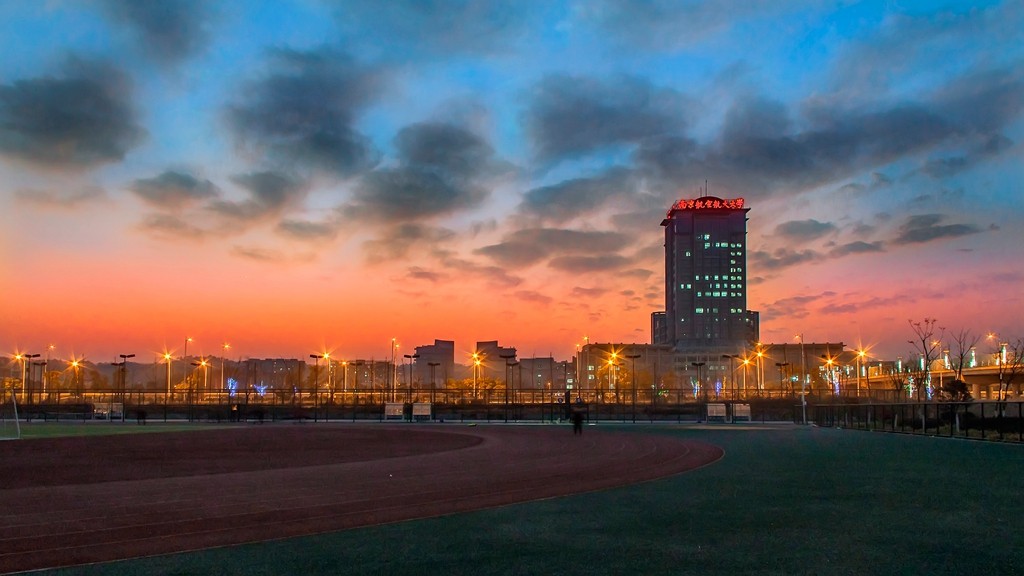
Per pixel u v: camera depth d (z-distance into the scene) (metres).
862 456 36.34
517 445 46.53
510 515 18.66
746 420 91.31
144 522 17.84
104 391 157.88
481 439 53.00
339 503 20.94
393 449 42.94
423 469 30.91
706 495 22.27
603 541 15.17
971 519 17.64
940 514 18.38
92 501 21.42
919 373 114.12
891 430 60.34
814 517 18.02
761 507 19.73
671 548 14.46
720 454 38.62
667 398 144.12
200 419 90.31
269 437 54.72
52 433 59.91
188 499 21.77
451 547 14.66
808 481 25.70
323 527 17.09
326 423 82.50
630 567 12.95
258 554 14.16
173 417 91.81
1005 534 15.77
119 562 13.65
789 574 12.43
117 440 50.72
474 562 13.36
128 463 33.91
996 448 41.41
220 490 23.91
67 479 27.34
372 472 29.66
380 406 99.56
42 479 27.34
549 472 29.55
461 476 28.08
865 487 23.86
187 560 13.74
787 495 22.08
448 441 50.62
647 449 42.69
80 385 176.25
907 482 25.14
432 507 20.17
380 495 22.64
